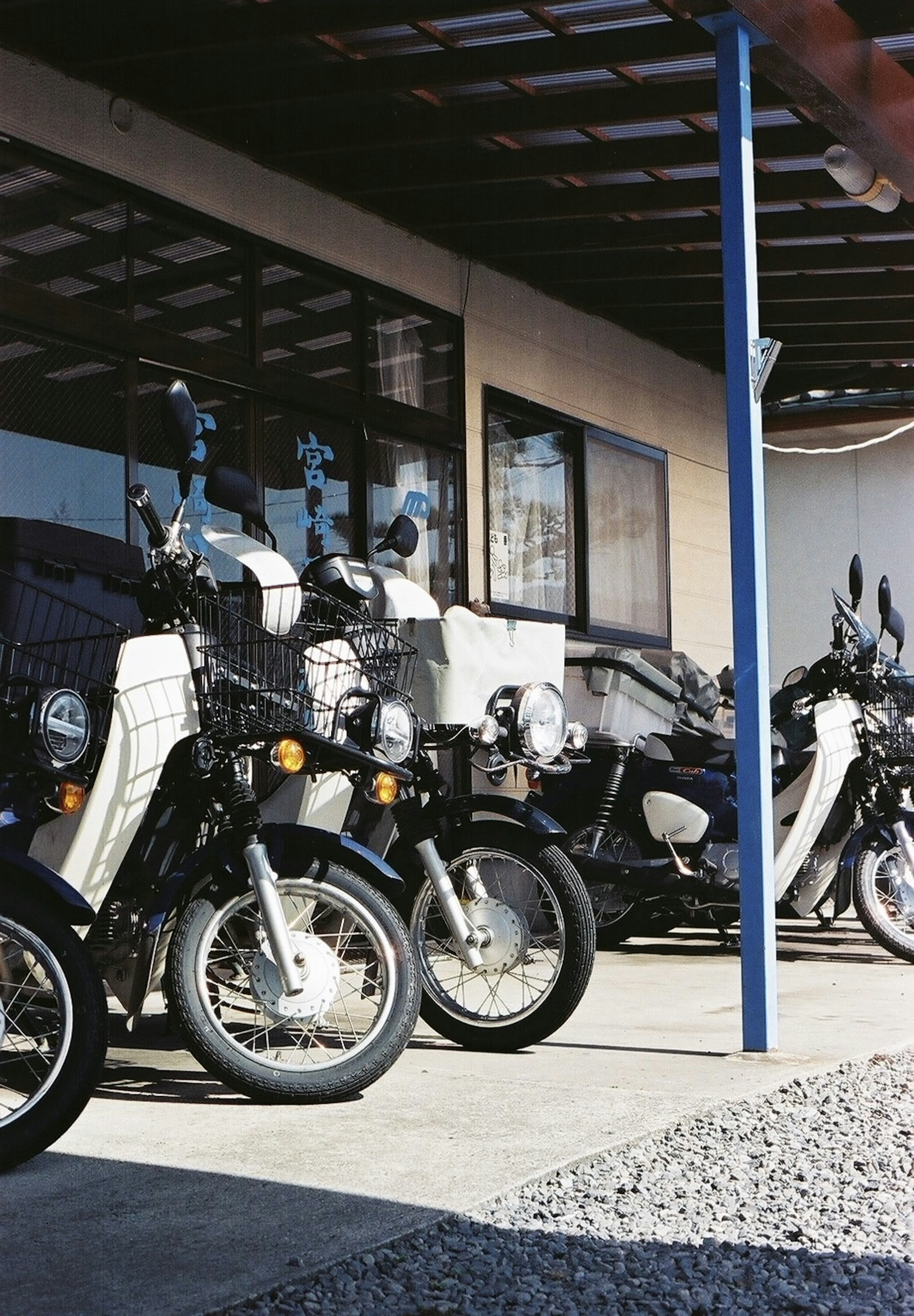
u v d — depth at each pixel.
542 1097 3.00
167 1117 2.86
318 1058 3.25
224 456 5.45
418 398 6.41
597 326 7.59
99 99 4.98
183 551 3.06
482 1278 2.03
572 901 3.45
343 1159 2.54
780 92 5.19
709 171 5.95
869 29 4.63
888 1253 2.16
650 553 7.95
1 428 4.62
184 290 5.29
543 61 4.92
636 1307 1.94
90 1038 2.54
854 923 6.43
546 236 6.54
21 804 2.92
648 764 5.32
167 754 2.99
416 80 5.02
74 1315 1.84
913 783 5.25
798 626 9.56
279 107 5.42
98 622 3.21
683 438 8.29
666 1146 2.69
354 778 3.22
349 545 5.99
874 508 9.42
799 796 5.19
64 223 4.86
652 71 5.12
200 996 2.94
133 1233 2.16
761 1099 3.05
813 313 7.48
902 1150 2.69
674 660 6.52
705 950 5.64
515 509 6.99
